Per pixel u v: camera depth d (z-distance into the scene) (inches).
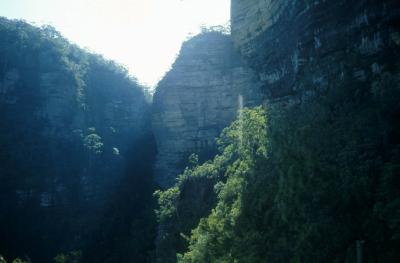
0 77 3988.7
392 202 753.6
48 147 3806.6
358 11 1289.4
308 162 981.8
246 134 1627.7
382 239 748.0
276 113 1590.8
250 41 2234.3
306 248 836.0
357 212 824.3
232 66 3388.3
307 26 1547.7
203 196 1975.9
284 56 1813.5
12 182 3506.4
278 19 1877.5
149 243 2751.0
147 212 3218.5
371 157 904.9
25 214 3462.1
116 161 4065.0
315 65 1517.0
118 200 3700.8
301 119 1306.6
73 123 4015.8
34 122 3897.6
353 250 756.6
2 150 3607.3
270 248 980.6
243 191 1254.3
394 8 1160.8
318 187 898.1
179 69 3577.8
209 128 3430.1
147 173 3804.1
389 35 1192.8
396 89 997.2
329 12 1428.4
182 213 2055.9
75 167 3784.5
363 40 1286.9
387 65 1154.0
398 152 877.8
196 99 3499.0
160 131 3678.6
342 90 1230.9
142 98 4682.6
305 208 888.9
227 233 1198.9
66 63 4220.0
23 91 4015.8
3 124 3801.7
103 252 3184.1
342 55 1373.0
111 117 4377.5
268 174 1197.7
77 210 3649.1
